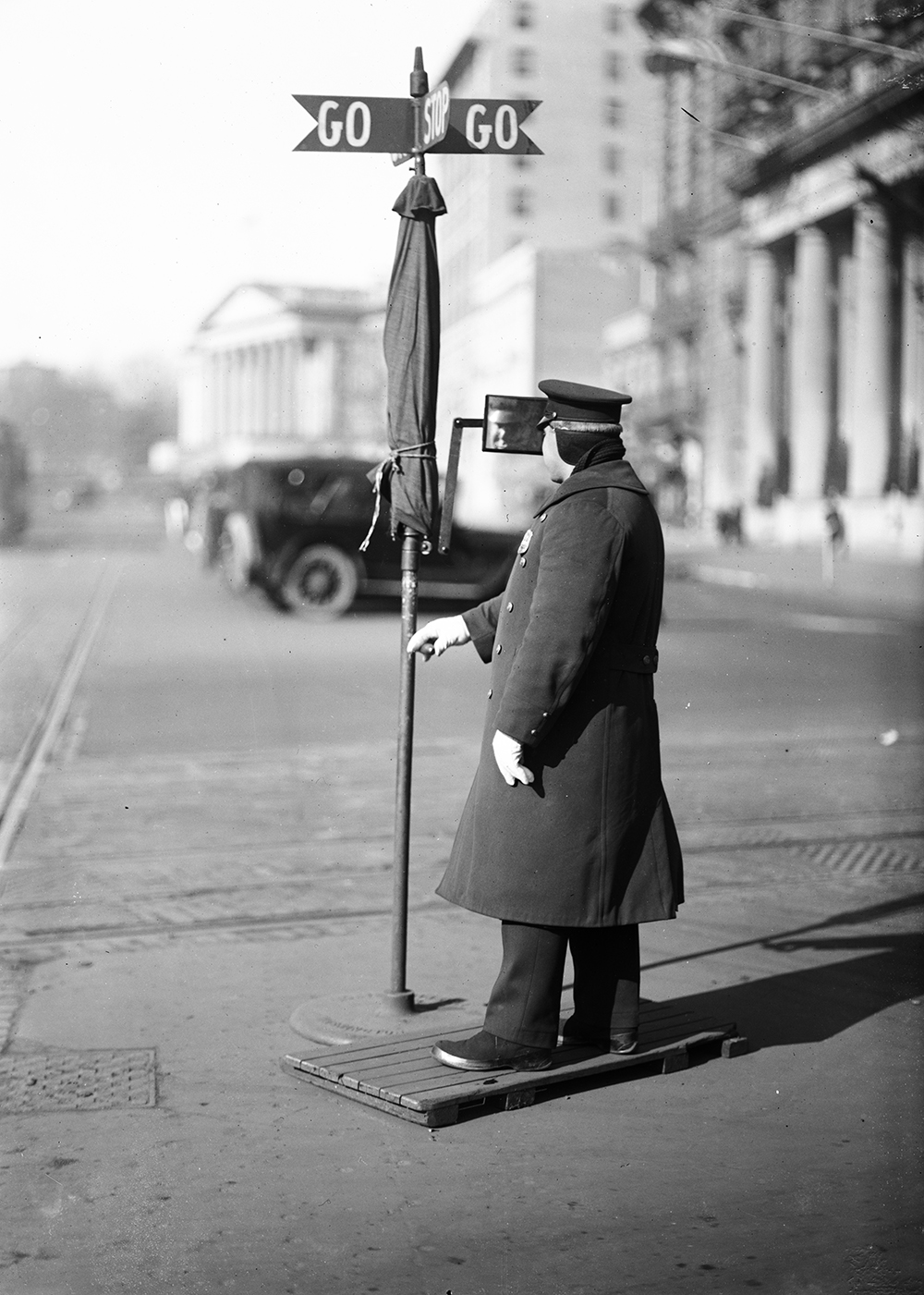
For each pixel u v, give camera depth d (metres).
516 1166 3.43
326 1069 3.93
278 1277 2.88
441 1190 3.30
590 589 3.68
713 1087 3.97
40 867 6.64
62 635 18.91
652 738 3.91
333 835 7.38
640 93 68.88
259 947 5.38
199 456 75.31
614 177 73.12
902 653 16.67
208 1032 4.44
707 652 16.77
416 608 4.41
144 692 13.23
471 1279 2.87
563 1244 3.03
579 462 3.90
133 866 6.67
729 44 44.50
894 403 37.91
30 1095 3.90
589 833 3.78
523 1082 3.81
